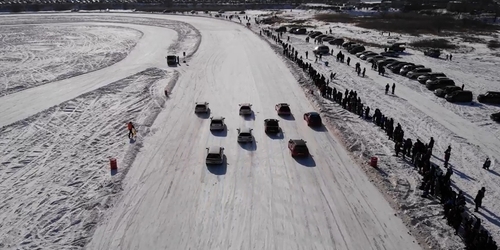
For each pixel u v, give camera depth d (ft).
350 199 85.35
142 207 82.64
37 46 282.36
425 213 79.46
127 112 141.49
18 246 70.95
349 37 326.44
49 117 136.46
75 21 433.07
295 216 79.41
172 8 589.73
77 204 84.12
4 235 74.18
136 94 163.12
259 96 160.15
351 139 116.16
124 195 87.30
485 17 438.81
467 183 93.56
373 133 122.01
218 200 85.15
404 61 234.38
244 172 97.40
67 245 71.10
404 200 84.23
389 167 99.45
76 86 175.83
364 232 74.28
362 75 196.44
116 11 546.67
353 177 94.99
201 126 128.06
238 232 74.38
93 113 140.77
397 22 405.59
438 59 243.19
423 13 481.87
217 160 99.76
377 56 232.73
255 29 363.97
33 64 222.89
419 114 141.69
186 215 79.77
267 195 87.10
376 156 105.60
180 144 114.11
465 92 157.89
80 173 97.66
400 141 109.29
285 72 199.00
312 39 315.58
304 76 187.93
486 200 85.87
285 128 126.31
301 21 432.25
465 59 243.60
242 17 470.80
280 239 72.38
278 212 80.74
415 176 95.09
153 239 72.49
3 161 104.47
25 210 82.12
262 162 102.83
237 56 238.68
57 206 83.51
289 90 168.66
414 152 100.94
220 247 70.13
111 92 165.78
